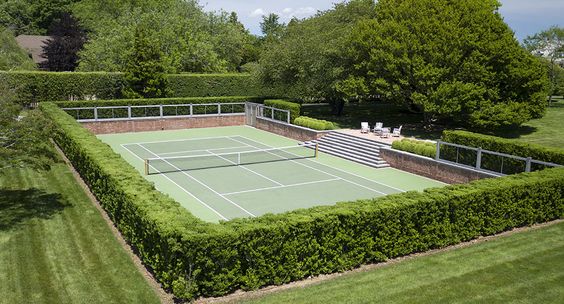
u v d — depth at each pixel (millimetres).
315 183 22234
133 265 11766
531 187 14508
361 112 43219
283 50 37281
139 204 11938
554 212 15328
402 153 24953
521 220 14539
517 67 31516
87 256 12305
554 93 47062
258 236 10320
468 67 29781
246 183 22000
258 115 39531
